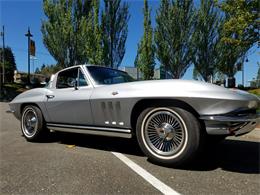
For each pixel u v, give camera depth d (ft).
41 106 18.07
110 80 16.65
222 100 11.55
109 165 13.15
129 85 13.97
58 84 17.83
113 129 14.35
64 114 16.69
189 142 12.06
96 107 14.79
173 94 12.21
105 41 85.15
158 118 13.04
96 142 18.38
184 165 13.03
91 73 16.28
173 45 86.99
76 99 15.75
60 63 89.45
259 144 18.38
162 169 12.57
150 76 84.43
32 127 18.85
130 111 13.50
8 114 39.14
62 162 13.62
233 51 85.71
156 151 12.97
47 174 11.87
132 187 10.50
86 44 82.89
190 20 86.69
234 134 11.95
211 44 87.66
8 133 22.24
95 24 82.64
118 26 87.51
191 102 11.92
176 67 87.56
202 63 88.02
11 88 122.11
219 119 11.46
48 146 17.28
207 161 13.94
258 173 12.18
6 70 190.29
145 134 13.26
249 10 44.09
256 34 44.73
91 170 12.40
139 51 85.30
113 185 10.68
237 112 11.71
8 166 12.98
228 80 16.02
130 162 13.62
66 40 87.20
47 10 88.84
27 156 14.76
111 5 86.89
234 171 12.43
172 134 12.61
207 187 10.53
